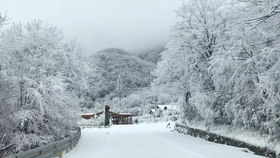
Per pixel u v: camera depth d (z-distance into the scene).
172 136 19.55
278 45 9.41
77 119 15.82
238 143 11.91
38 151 7.51
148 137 19.47
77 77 18.44
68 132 14.25
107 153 11.05
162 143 14.88
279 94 9.43
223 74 13.92
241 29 10.91
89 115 52.38
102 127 40.44
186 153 10.60
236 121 12.88
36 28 13.79
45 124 12.38
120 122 60.72
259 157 9.39
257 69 10.52
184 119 23.50
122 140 17.47
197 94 17.08
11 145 11.03
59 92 12.94
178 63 21.48
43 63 13.05
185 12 21.06
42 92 12.23
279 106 9.28
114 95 114.56
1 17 9.99
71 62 17.69
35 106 12.17
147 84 126.00
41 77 12.76
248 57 11.57
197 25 20.41
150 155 10.34
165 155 10.24
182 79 22.52
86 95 22.27
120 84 114.12
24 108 11.93
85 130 31.69
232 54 11.33
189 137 18.28
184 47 20.95
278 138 9.39
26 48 12.89
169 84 24.44
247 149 10.88
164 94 25.73
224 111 14.30
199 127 18.44
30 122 12.02
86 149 12.62
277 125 9.38
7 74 11.69
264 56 9.93
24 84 12.09
